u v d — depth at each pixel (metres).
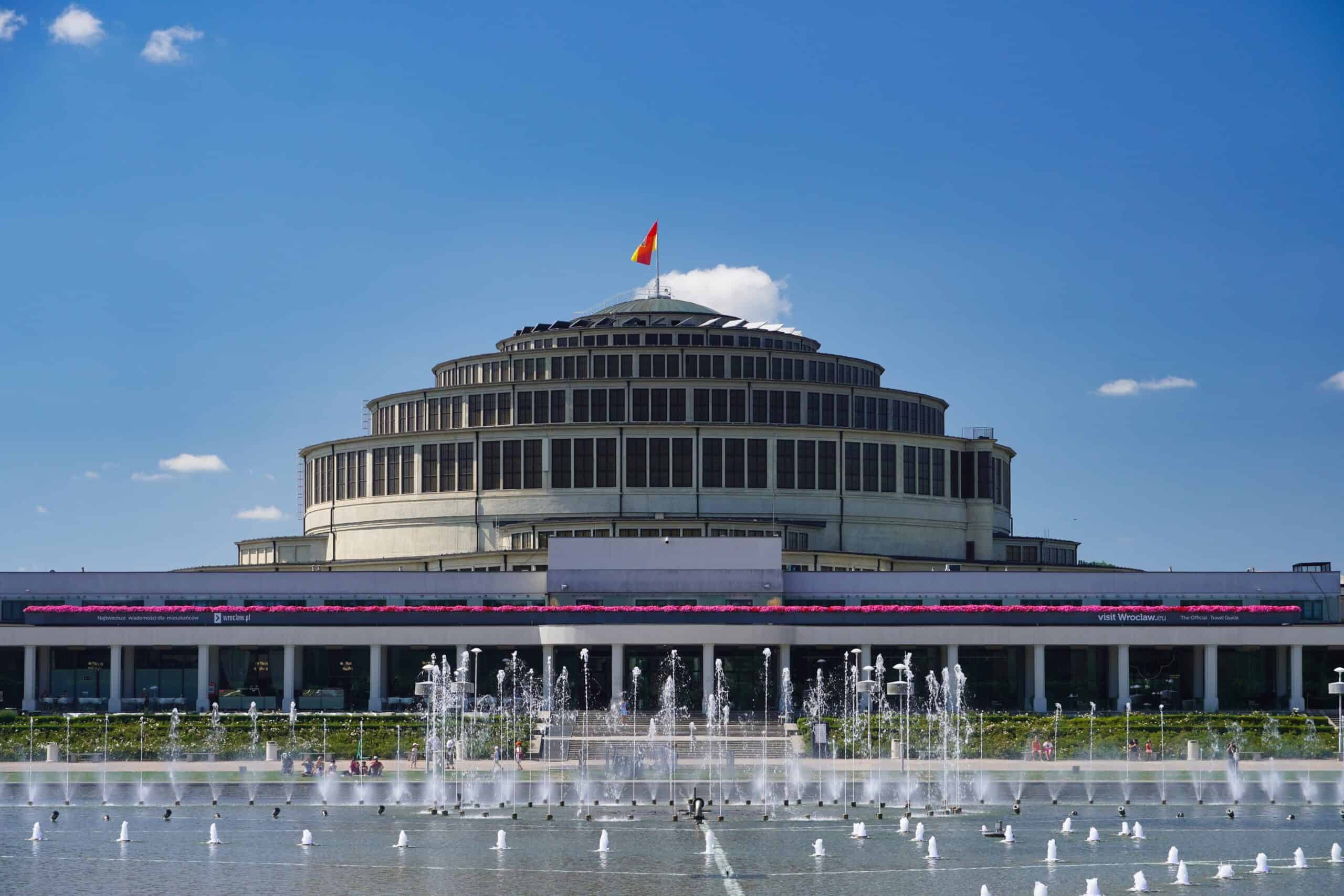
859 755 122.88
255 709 130.38
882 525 172.75
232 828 88.00
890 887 71.25
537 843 82.75
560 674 147.75
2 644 142.25
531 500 170.62
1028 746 124.00
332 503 181.75
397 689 149.25
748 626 141.12
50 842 83.19
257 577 153.50
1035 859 78.31
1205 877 73.94
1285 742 125.88
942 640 143.12
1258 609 145.00
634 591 151.62
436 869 75.38
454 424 178.75
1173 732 126.81
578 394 174.88
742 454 170.50
